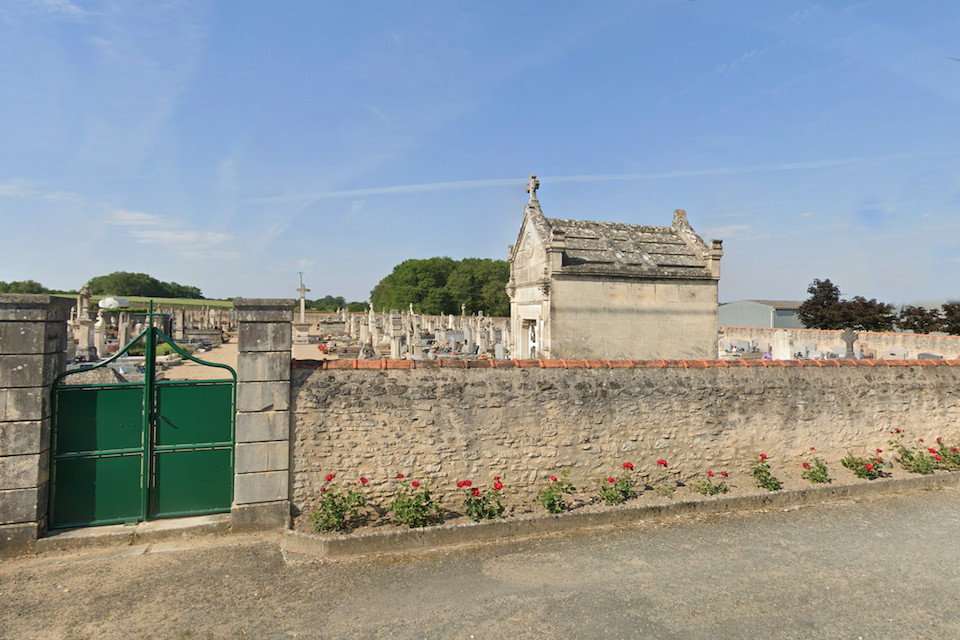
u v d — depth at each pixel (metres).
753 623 4.84
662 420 8.32
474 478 7.53
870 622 4.88
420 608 5.07
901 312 28.50
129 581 5.52
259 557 6.08
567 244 13.55
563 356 12.49
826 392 9.18
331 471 7.06
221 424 6.91
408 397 7.29
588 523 7.07
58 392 6.43
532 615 4.95
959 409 10.05
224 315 50.69
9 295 6.02
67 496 6.47
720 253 13.64
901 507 7.88
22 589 5.34
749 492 7.95
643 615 4.95
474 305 80.19
